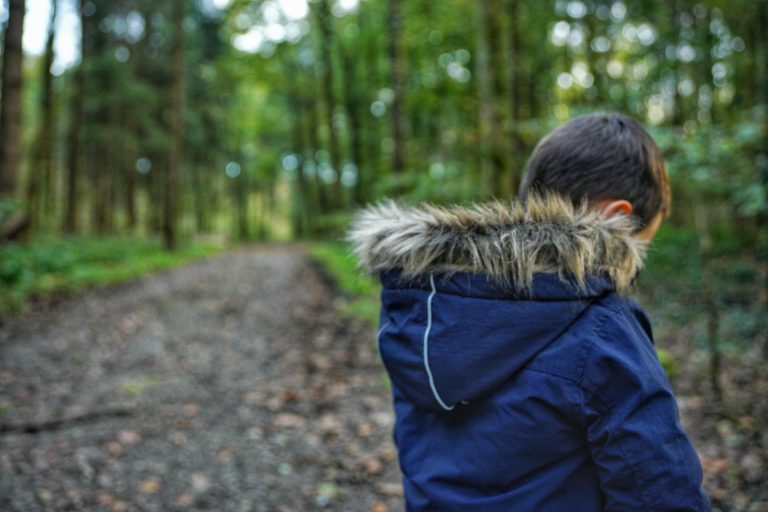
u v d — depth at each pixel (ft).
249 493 10.28
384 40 59.11
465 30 44.88
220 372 17.57
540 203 3.00
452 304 3.03
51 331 21.62
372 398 15.10
